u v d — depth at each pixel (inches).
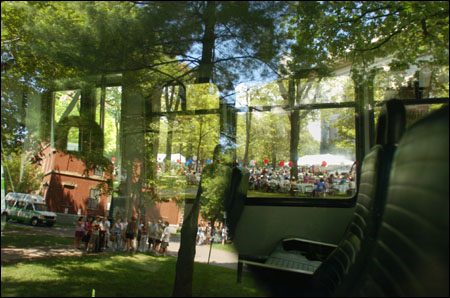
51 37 115.0
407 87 117.9
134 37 110.6
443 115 61.4
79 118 129.8
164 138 135.8
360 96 120.9
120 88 128.9
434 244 58.7
